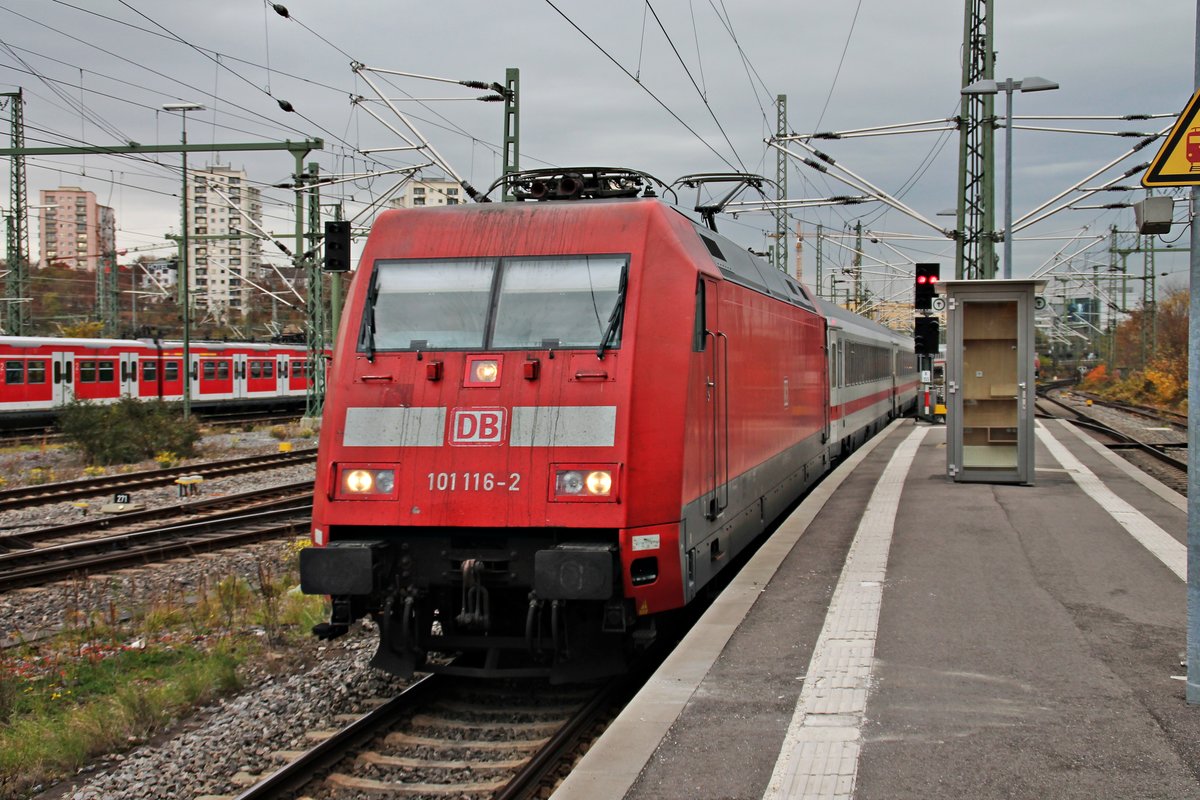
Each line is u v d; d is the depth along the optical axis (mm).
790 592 9227
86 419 28156
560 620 7895
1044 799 5051
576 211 8664
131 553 14289
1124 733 5848
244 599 12055
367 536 8273
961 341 15938
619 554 7672
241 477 24188
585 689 8617
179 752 7527
